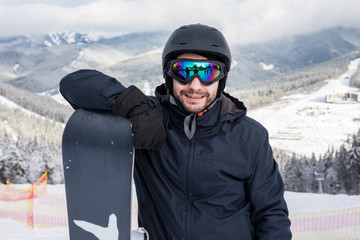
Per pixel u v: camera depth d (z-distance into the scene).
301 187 44.59
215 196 1.25
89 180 1.23
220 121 1.25
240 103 1.30
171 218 1.27
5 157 33.34
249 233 1.33
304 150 116.25
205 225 1.24
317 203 10.02
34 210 8.52
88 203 1.24
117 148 1.15
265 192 1.29
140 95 1.08
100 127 1.19
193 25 1.30
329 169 42.41
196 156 1.24
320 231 7.22
